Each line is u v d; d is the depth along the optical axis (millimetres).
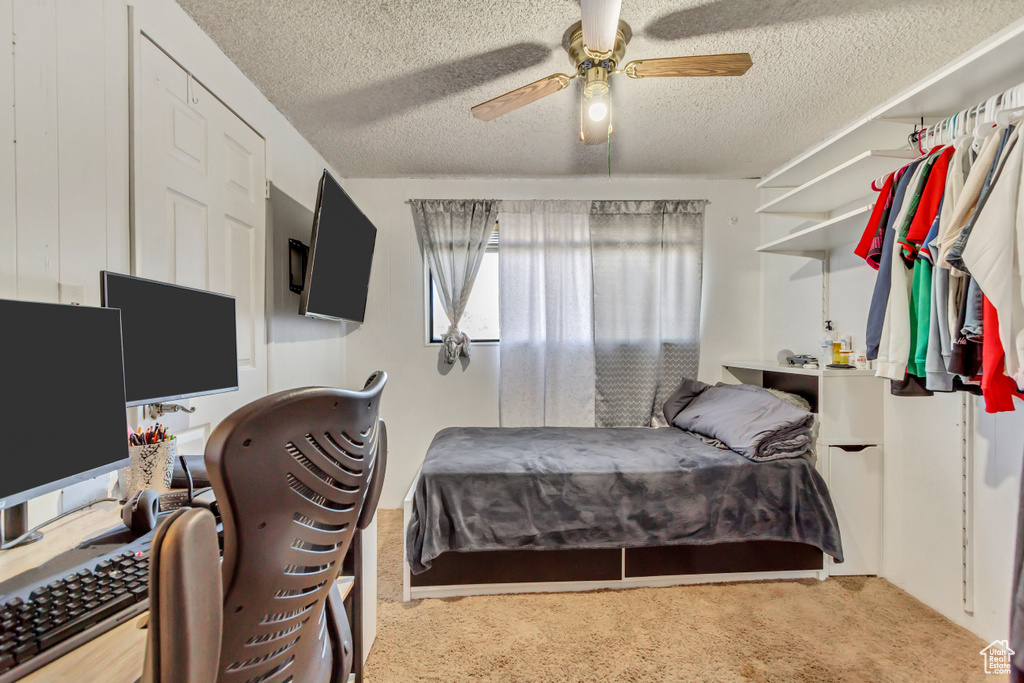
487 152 2721
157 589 388
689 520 1978
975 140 1287
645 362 3080
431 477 1968
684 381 2975
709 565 2033
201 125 1675
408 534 1938
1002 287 1138
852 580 2072
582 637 1675
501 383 3092
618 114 2266
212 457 460
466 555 1970
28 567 812
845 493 2117
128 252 1354
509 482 1972
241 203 1933
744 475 2023
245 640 535
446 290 3078
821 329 2594
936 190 1375
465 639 1668
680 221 3098
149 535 945
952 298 1322
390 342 3180
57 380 849
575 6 1528
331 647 826
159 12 1460
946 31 1655
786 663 1530
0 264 1020
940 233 1322
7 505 749
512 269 3102
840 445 2146
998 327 1167
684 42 1728
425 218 3076
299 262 2463
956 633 1697
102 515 1058
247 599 518
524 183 3184
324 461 591
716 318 3203
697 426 2533
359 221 2621
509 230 3105
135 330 1130
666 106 2188
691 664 1527
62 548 888
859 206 2250
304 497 569
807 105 2184
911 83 1994
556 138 2529
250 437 478
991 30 1647
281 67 1893
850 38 1700
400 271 3178
